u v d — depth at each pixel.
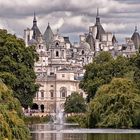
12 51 135.25
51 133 105.94
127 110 112.69
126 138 89.06
